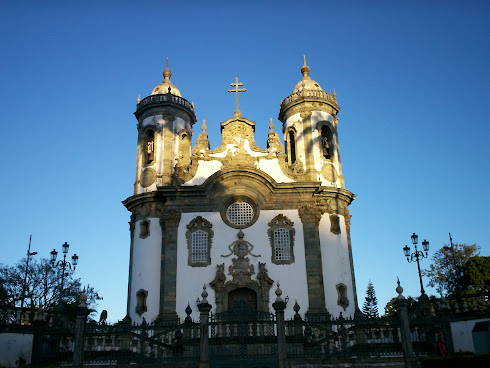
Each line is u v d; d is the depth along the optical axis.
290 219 35.59
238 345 20.48
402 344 19.78
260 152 37.78
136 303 34.72
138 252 36.28
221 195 35.81
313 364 20.00
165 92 41.97
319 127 39.78
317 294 33.31
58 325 26.22
